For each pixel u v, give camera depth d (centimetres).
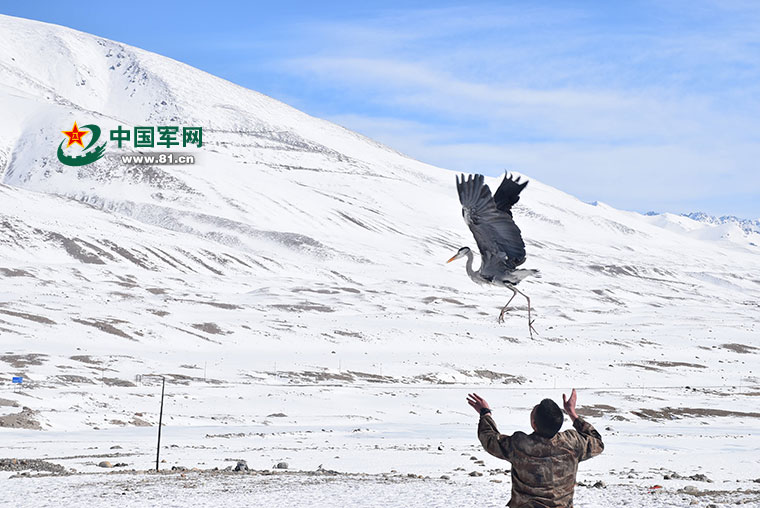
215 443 4419
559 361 11225
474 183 819
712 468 3600
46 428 5059
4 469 2652
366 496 1856
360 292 19450
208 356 9994
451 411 7231
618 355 12025
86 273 18200
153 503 1723
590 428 823
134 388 7306
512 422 6372
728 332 14888
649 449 4625
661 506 1748
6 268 17012
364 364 10119
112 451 3797
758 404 8238
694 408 7831
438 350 11681
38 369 7950
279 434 5144
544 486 790
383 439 4919
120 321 11275
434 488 2044
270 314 13962
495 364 10719
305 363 9888
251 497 1825
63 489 2005
